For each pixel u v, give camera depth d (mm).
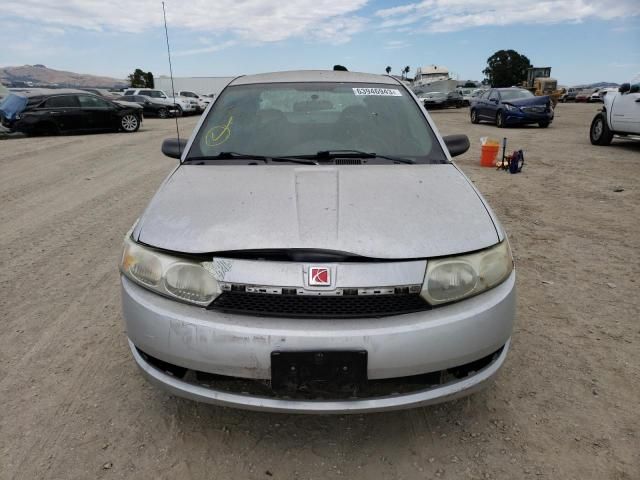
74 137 14391
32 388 2484
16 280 3805
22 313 3264
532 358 2758
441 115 25109
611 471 1985
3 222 5438
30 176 8133
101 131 16203
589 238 4855
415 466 2020
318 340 1785
